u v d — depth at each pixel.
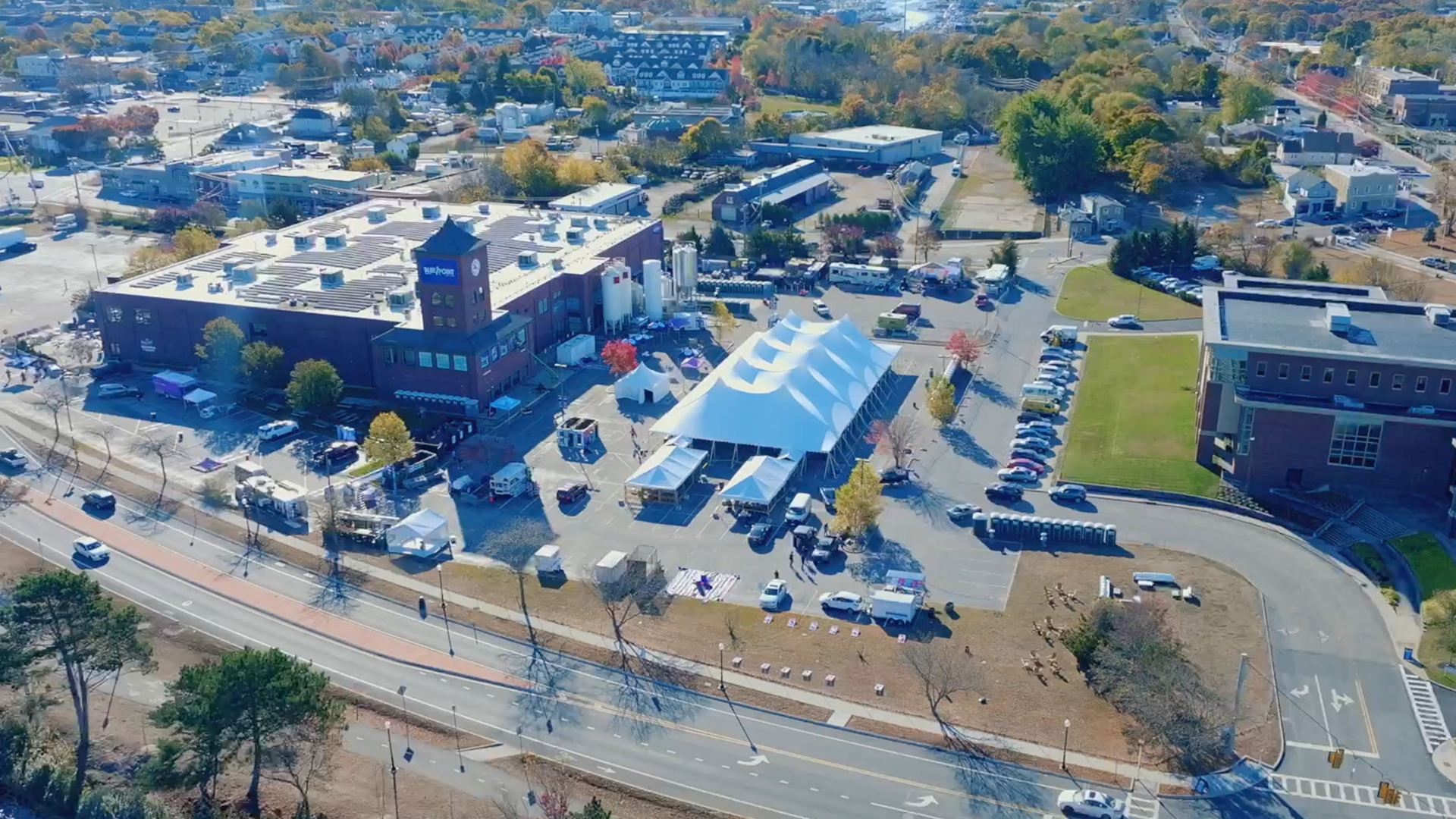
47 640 116.69
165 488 171.50
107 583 147.25
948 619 134.88
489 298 196.00
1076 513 159.25
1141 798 107.19
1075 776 110.12
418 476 171.75
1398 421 153.75
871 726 117.81
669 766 113.19
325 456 177.12
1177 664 116.19
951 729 116.94
